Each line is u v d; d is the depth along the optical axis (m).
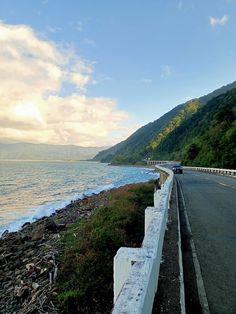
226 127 64.31
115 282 2.93
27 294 8.63
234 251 6.72
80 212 23.00
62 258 10.39
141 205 18.44
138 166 166.12
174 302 3.75
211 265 5.85
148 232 4.10
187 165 71.88
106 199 26.19
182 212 11.60
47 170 131.50
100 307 7.22
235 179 29.97
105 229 11.62
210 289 4.79
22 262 11.61
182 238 7.80
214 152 57.34
